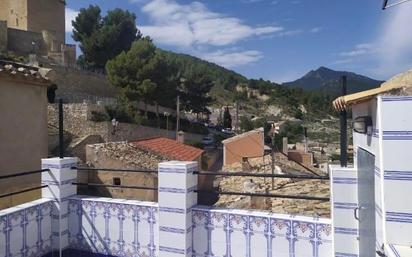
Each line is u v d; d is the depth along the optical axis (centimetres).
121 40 4622
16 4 4772
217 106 7856
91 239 475
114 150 1742
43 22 4884
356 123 296
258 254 391
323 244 366
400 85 282
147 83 3309
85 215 478
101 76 4019
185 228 402
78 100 3541
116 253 458
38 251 455
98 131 2797
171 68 3825
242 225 397
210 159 3075
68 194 489
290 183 965
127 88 3356
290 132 4494
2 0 4853
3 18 4872
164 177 412
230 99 8738
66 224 485
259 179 1193
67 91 3647
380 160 251
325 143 3716
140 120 3247
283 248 381
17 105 795
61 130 504
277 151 1995
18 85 798
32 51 4369
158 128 3453
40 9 4850
